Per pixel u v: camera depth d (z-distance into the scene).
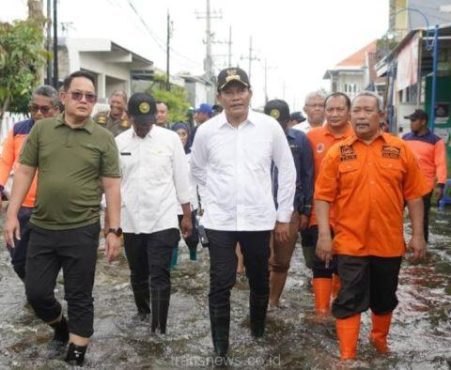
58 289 6.31
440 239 9.42
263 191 4.61
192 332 5.08
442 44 12.41
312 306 5.84
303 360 4.48
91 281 4.35
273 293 5.78
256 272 4.78
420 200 4.48
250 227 4.55
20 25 9.52
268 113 5.61
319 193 4.51
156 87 35.09
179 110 32.91
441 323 5.37
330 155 4.47
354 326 4.41
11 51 9.41
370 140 4.40
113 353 4.59
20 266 5.51
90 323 4.36
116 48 26.23
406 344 4.83
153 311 5.04
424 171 8.82
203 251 8.39
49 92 5.41
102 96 27.69
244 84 4.48
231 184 4.55
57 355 4.51
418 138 8.92
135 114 5.08
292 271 7.33
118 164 4.45
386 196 4.34
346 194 4.41
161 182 5.12
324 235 4.49
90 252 4.30
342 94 5.58
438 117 15.42
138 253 5.24
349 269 4.40
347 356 4.41
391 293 4.53
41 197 4.25
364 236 4.37
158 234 5.06
